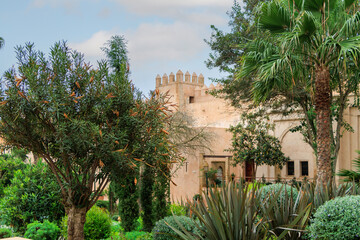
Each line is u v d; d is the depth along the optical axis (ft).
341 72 41.60
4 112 27.35
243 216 20.83
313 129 57.21
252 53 38.60
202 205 22.41
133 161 29.99
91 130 27.17
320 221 23.02
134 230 45.09
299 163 75.92
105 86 30.22
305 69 38.04
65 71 28.94
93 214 38.11
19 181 40.60
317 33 35.14
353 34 34.99
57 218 39.73
